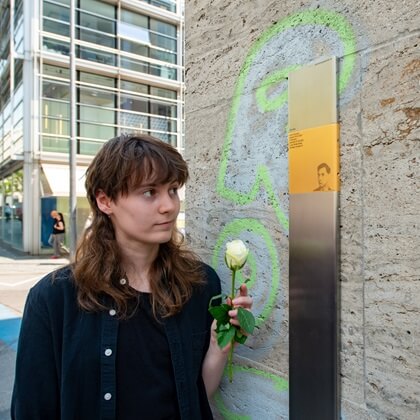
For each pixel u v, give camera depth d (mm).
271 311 1364
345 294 1136
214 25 1604
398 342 1018
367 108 1080
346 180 1131
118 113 14156
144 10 14578
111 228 1182
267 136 1376
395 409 1022
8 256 12281
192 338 1230
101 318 1111
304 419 1228
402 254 1010
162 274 1220
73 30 10469
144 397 1100
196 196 1693
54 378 1099
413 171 988
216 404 1598
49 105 12922
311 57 1225
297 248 1254
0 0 16562
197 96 1697
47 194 12719
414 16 982
